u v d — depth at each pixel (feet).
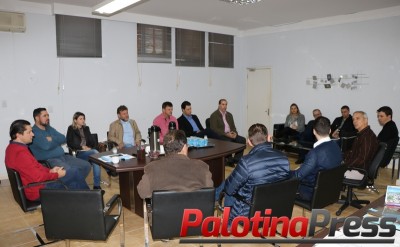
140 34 19.42
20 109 15.83
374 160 10.54
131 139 15.53
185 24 20.84
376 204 5.57
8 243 8.96
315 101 20.89
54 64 16.61
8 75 15.38
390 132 13.79
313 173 8.56
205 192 6.37
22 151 8.50
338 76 19.61
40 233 9.59
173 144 6.92
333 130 18.99
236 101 25.07
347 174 10.96
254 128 7.47
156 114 20.63
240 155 17.56
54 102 16.78
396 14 16.94
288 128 20.56
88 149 13.96
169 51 20.77
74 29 17.03
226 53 24.00
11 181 8.28
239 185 7.20
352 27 18.75
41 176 8.46
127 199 11.37
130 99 19.44
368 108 18.47
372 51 18.03
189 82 22.02
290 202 7.25
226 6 17.03
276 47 22.70
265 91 23.72
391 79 17.42
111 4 13.35
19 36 15.51
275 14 18.94
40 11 15.96
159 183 6.74
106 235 6.64
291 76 22.04
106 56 18.29
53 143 12.53
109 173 14.65
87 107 17.88
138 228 9.93
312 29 20.58
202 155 10.40
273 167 7.16
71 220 6.41
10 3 15.10
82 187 11.06
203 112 23.03
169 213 6.35
